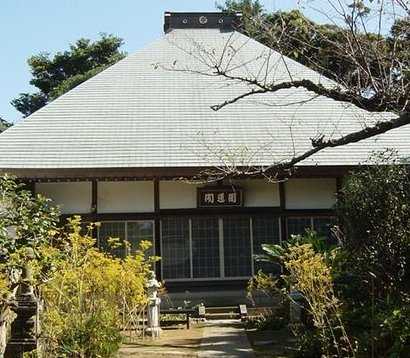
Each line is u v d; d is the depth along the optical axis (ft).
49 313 24.72
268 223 55.93
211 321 46.85
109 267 28.45
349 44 19.06
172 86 65.26
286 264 29.19
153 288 38.11
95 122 59.52
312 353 27.25
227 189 55.26
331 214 55.67
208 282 55.06
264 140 56.54
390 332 23.29
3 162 53.57
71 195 55.01
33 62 118.11
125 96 63.46
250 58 62.39
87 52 116.26
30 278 23.80
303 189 56.18
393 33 19.16
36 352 23.30
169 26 73.26
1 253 23.20
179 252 55.36
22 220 23.52
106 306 26.94
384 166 34.78
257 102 54.29
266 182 56.08
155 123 59.41
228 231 55.83
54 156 54.70
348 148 56.34
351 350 23.40
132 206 55.26
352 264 31.76
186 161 53.88
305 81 20.77
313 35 22.06
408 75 18.61
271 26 21.24
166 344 34.63
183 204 55.52
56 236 33.60
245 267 55.47
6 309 24.39
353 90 19.65
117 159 54.24
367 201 32.86
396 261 30.32
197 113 60.95
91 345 24.58
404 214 31.32
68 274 25.22
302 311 35.12
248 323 42.73
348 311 26.94
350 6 18.61
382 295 29.32
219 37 69.67
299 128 58.39
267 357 29.76
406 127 60.49
